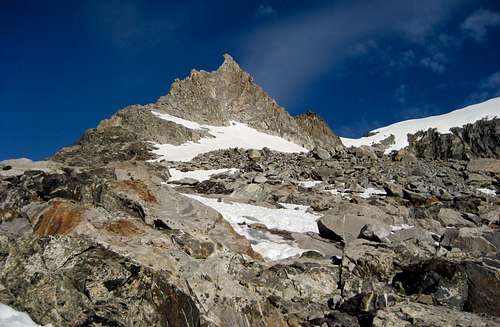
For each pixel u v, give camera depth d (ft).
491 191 122.42
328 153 162.40
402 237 57.31
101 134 241.55
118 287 30.32
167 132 265.13
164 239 37.47
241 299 33.27
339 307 37.60
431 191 104.58
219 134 305.32
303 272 41.27
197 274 34.19
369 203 91.91
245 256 42.78
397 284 41.91
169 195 48.42
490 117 451.12
